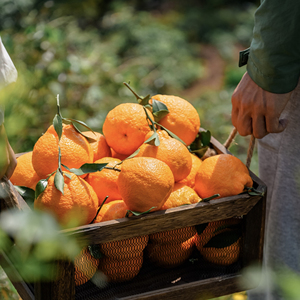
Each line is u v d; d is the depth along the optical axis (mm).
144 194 900
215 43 6262
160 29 5883
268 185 1376
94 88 2779
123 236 893
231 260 1064
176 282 1026
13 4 3803
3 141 898
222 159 1034
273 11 1009
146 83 4629
